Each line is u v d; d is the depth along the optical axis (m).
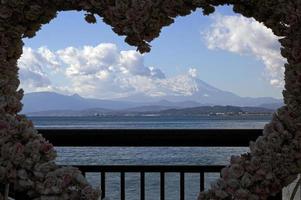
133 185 16.12
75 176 2.27
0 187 2.39
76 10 2.39
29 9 2.38
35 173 2.25
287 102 2.33
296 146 2.28
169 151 37.31
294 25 2.32
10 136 2.29
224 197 2.29
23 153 2.27
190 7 2.35
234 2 2.44
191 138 3.06
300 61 2.33
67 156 30.64
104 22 2.33
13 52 2.44
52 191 2.23
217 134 3.05
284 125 2.32
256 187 2.27
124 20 2.26
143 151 37.56
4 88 2.40
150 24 2.29
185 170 3.15
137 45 2.31
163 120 161.25
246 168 2.28
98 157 30.66
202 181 3.15
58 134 3.07
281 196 2.91
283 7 2.33
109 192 14.64
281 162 2.27
